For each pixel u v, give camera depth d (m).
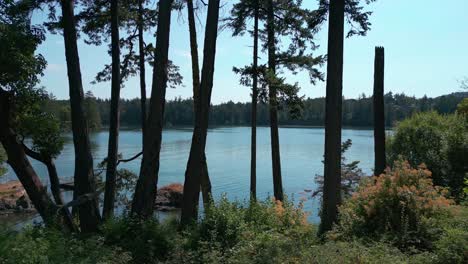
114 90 14.70
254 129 17.34
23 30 10.98
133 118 122.94
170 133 107.69
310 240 9.16
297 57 17.52
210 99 11.89
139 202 11.96
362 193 9.50
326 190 11.02
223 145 74.00
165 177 39.16
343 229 9.38
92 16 16.30
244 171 41.75
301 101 16.58
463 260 6.38
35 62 10.95
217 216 9.59
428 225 8.08
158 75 12.05
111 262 7.62
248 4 17.52
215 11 11.74
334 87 11.10
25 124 12.30
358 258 6.81
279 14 18.03
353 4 12.30
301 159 52.50
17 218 25.81
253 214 10.35
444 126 18.06
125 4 16.94
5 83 10.89
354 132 103.69
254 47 17.52
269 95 16.72
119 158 18.48
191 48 15.61
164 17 11.98
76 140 12.98
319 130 132.75
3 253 6.42
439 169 16.38
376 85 14.35
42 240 7.29
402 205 8.59
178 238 9.41
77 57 12.97
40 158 13.21
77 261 7.22
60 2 12.65
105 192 14.47
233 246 8.66
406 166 9.53
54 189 13.62
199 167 11.70
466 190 8.11
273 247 8.19
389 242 7.79
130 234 9.50
